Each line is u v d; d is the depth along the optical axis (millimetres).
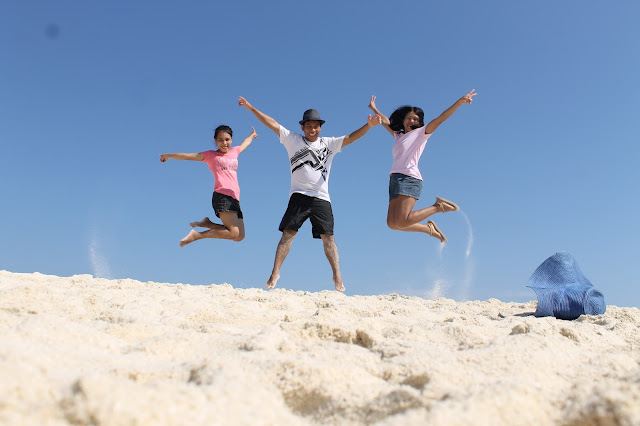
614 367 2254
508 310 5605
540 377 2086
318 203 5102
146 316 3275
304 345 2598
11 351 1588
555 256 5375
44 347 2016
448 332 3100
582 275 5379
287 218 5074
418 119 5016
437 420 1326
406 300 5898
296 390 1820
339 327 2824
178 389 1436
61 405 1242
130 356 2219
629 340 3336
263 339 2492
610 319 4492
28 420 1171
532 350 2361
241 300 4617
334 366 2014
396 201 4762
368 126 5141
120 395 1258
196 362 1984
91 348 2246
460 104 4551
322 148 5176
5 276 5531
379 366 2160
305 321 2992
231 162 5820
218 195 5688
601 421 1320
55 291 3648
